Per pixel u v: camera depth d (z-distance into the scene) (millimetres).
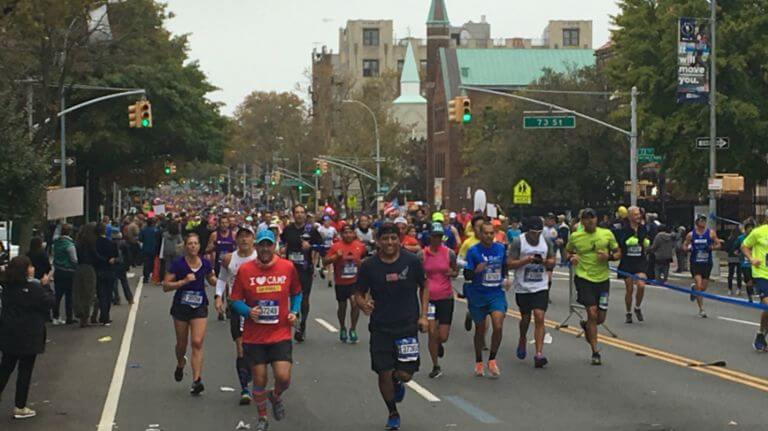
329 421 10547
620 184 62500
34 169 22141
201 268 12273
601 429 9922
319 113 90562
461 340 17203
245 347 9961
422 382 12875
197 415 11000
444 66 101312
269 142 132625
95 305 20609
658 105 42125
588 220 14219
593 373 13461
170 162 61688
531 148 61438
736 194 46594
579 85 64812
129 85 53469
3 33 20500
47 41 32000
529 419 10469
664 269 29312
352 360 15055
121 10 43344
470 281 13312
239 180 181625
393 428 10008
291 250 17234
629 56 42875
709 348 15867
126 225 33156
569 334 17719
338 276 17047
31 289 10961
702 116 39750
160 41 54531
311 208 100312
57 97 35312
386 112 95375
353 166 76812
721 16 40875
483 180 66500
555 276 36031
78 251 20094
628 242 19359
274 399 10023
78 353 16188
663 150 42312
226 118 64125
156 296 27406
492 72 102125
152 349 16672
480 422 10336
